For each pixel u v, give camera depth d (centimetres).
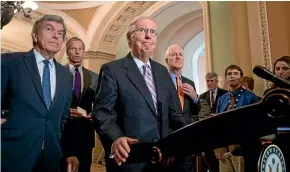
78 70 319
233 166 262
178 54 289
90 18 1003
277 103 75
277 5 490
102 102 173
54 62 202
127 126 171
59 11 1005
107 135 155
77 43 319
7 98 178
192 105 255
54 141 179
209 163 259
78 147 266
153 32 190
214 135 85
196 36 1065
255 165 86
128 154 106
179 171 169
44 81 188
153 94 185
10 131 169
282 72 298
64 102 194
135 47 188
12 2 352
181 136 92
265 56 486
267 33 489
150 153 100
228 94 362
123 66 183
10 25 1074
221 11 580
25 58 185
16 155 167
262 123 78
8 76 176
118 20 977
